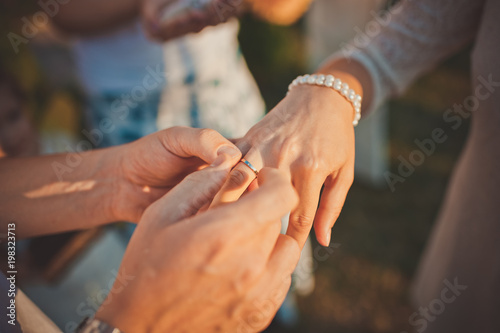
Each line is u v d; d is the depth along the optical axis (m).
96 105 0.62
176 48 0.56
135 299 0.36
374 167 0.98
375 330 0.77
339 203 0.46
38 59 0.93
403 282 0.83
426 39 0.49
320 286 0.84
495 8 0.42
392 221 0.95
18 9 0.85
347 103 0.47
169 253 0.36
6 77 0.66
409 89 1.27
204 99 0.60
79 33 0.56
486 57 0.42
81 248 0.72
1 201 0.45
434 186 1.00
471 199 0.47
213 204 0.39
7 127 0.65
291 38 1.40
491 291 0.45
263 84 1.29
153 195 0.46
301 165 0.44
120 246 0.76
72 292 0.68
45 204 0.45
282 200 0.36
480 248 0.46
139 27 0.55
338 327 0.78
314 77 0.47
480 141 0.45
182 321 0.37
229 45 0.60
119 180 0.46
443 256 0.52
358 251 0.90
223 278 0.36
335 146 0.45
